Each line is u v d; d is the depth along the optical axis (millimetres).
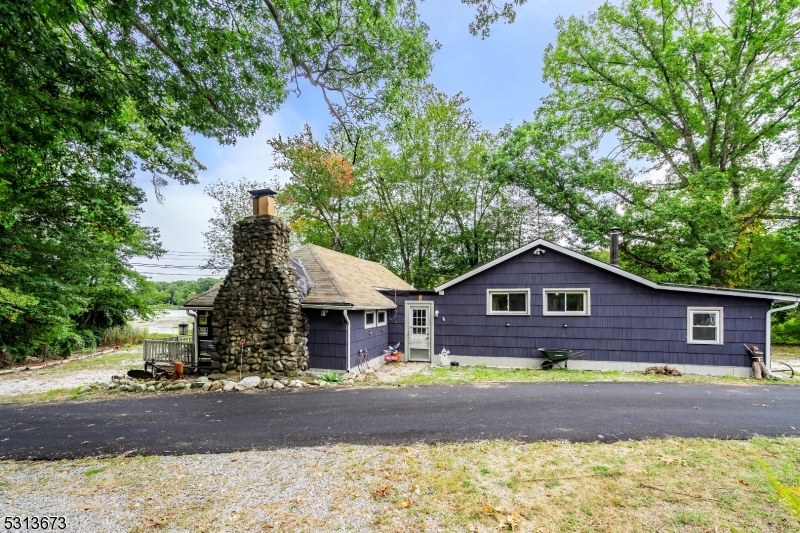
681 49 15633
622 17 16859
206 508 3367
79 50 5023
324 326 9953
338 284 10516
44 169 8312
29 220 12352
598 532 2914
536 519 3102
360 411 6344
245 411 6523
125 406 7043
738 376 9406
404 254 25250
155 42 5453
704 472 3893
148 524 3125
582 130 17172
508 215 23141
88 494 3676
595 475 3857
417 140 22500
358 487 3705
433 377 9508
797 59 14383
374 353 11516
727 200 16375
